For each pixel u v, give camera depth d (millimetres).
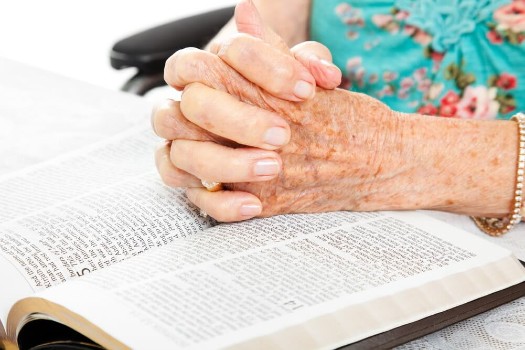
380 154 557
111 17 1851
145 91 807
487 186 575
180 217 551
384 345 458
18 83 790
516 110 682
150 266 488
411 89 722
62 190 583
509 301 502
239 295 467
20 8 1872
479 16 675
